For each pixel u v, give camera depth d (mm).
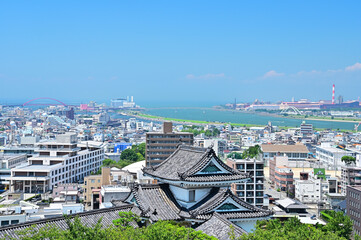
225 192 50875
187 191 51750
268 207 166250
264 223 73875
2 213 95188
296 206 155000
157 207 51969
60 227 47781
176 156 58750
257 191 162375
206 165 52469
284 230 57125
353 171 177500
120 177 160625
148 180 141250
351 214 137250
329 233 54812
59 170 195375
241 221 50812
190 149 57188
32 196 162625
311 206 178625
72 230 40781
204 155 53031
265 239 43656
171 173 54281
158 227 42656
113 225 50219
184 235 43031
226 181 52156
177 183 51312
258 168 163125
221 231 45688
